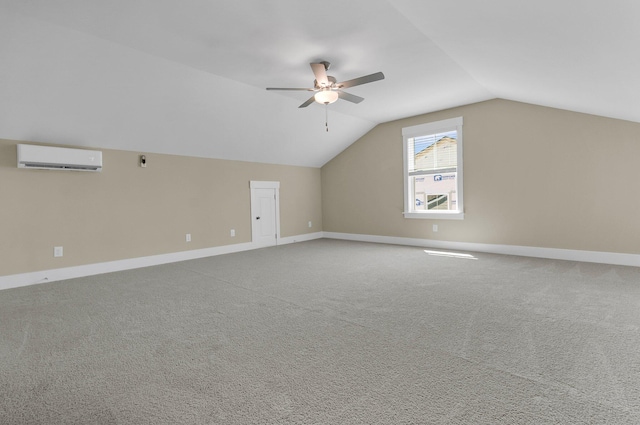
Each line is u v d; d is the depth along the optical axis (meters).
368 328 2.56
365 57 3.73
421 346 2.23
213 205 6.01
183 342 2.36
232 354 2.17
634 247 4.33
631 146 4.30
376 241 7.08
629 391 1.67
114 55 3.50
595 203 4.58
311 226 7.82
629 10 1.82
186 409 1.61
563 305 2.96
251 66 3.96
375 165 7.00
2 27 2.85
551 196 4.93
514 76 3.86
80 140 4.41
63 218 4.38
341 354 2.15
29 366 2.05
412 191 6.52
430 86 4.72
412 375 1.88
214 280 4.12
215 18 2.88
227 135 5.54
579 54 2.70
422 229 6.38
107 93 3.93
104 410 1.61
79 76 3.60
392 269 4.53
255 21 2.94
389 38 3.28
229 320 2.77
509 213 5.32
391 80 4.46
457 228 5.91
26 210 4.10
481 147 5.54
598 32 2.23
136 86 3.98
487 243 5.58
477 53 3.42
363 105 5.61
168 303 3.24
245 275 4.35
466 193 5.75
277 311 2.97
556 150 4.86
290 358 2.11
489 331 2.45
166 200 5.39
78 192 4.50
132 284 4.00
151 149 5.16
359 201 7.31
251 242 6.60
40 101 3.70
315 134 6.49
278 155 6.76
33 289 3.83
